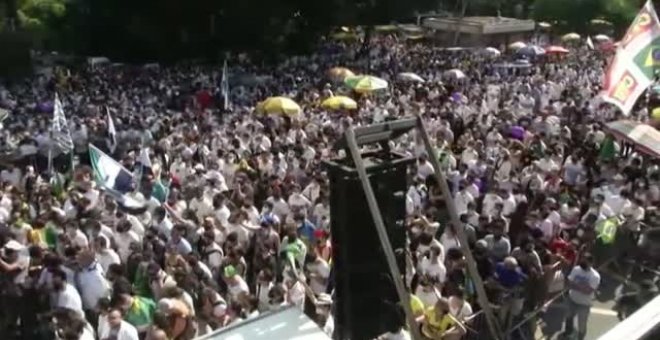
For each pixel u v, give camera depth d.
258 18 51.41
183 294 10.99
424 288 10.88
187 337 10.48
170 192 17.62
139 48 52.31
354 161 5.35
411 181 16.89
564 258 13.27
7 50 49.00
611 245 13.32
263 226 14.50
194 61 52.56
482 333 9.56
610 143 20.80
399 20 62.06
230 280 12.15
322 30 55.00
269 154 20.41
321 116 27.72
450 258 12.57
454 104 29.50
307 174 19.30
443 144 20.92
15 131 26.00
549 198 16.34
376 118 26.92
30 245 13.52
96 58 51.75
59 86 40.00
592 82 36.62
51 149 22.05
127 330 10.23
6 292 12.10
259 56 53.03
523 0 72.25
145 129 26.00
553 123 25.20
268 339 6.35
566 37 57.09
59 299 11.50
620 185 17.64
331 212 5.57
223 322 11.05
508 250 13.60
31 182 19.38
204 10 51.38
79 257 12.22
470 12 70.44
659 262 12.72
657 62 16.89
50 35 54.09
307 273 13.39
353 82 32.03
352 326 5.61
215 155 21.36
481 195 17.39
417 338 5.60
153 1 50.84
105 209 15.52
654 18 16.78
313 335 6.40
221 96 35.12
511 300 11.30
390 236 5.63
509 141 21.84
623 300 12.07
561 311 11.84
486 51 48.88
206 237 13.60
